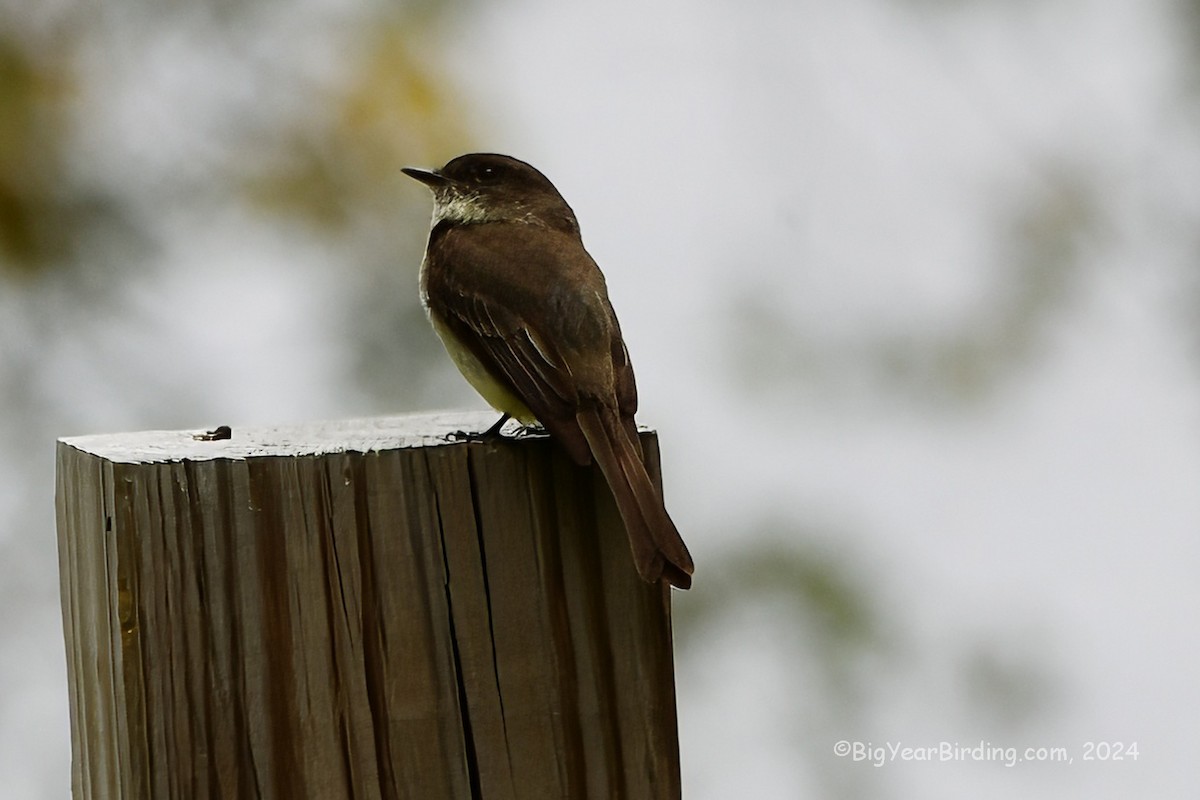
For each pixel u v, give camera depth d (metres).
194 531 6.96
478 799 7.18
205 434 7.99
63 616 8.09
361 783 7.05
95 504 7.22
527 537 7.32
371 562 7.12
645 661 7.39
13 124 13.15
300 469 7.05
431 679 7.15
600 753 7.31
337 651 7.05
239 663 6.97
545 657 7.29
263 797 6.96
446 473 7.23
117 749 7.05
